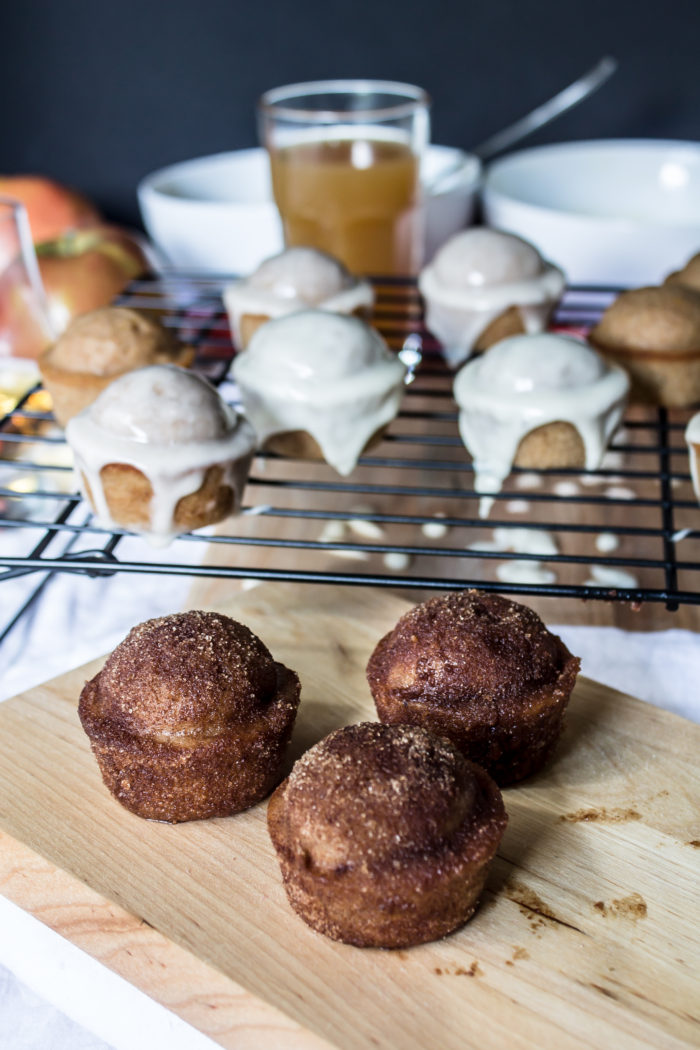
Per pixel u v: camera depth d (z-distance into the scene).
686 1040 0.37
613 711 0.47
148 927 0.39
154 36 0.94
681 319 0.61
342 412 0.56
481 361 0.59
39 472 0.61
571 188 0.89
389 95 0.78
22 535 0.58
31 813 0.43
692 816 0.43
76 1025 0.41
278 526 0.60
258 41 0.93
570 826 0.43
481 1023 0.37
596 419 0.56
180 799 0.42
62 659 0.52
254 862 0.42
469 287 0.65
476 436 0.57
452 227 0.85
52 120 0.98
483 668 0.43
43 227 0.88
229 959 0.39
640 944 0.39
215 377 0.63
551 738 0.44
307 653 0.49
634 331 0.61
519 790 0.44
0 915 0.41
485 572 0.57
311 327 0.57
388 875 0.38
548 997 0.38
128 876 0.41
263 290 0.64
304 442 0.57
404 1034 0.37
